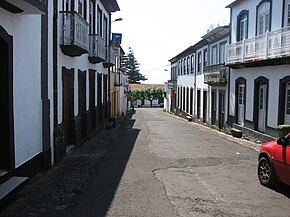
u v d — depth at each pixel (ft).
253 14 58.08
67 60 40.47
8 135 24.08
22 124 26.37
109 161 37.32
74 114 44.55
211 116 84.12
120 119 112.27
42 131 30.86
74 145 44.29
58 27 36.24
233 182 28.99
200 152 44.60
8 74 23.90
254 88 57.11
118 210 21.45
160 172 32.37
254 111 57.06
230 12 68.69
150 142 53.98
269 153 27.12
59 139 36.01
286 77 46.50
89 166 34.37
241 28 64.34
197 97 102.12
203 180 29.53
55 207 21.84
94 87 60.18
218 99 77.87
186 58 122.62
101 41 57.62
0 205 20.22
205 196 24.79
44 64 31.48
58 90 36.22
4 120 24.06
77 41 38.27
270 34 48.06
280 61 46.75
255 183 28.71
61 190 25.57
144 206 22.29
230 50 63.77
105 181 28.55
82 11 49.34
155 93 251.60
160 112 178.40
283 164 25.04
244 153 44.14
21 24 26.07
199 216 20.57
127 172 32.07
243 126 62.18
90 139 55.16
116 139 57.26
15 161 25.08
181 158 40.01
